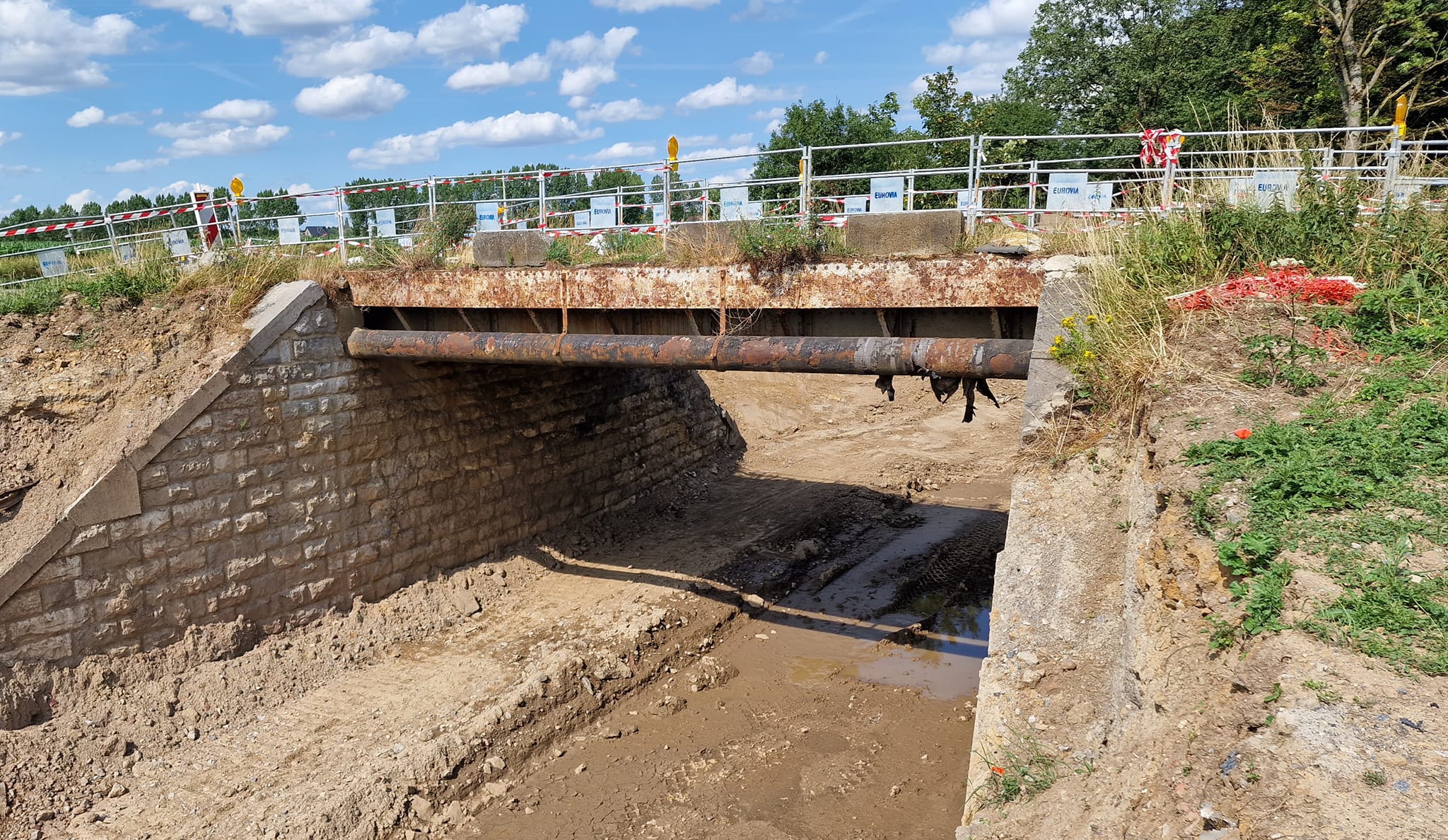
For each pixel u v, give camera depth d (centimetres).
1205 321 741
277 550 1162
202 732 1006
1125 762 472
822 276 937
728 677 1176
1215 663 455
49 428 1017
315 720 1042
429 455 1359
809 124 2977
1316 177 879
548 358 1084
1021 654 613
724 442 2119
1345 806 331
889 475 1972
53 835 841
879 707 1082
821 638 1274
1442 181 842
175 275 1247
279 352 1152
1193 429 620
